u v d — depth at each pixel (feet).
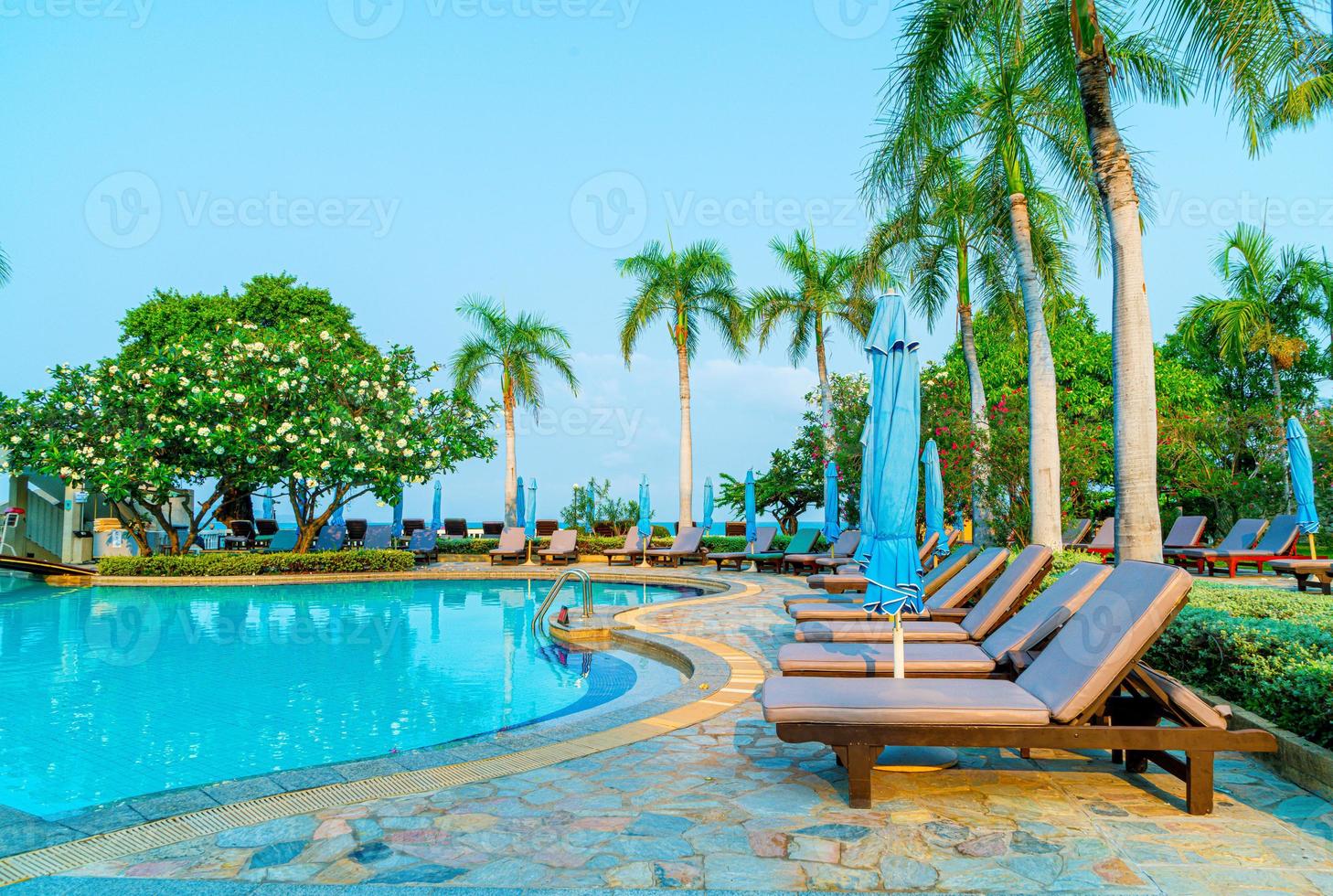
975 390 51.47
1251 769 13.46
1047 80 32.60
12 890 9.17
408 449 58.70
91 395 56.70
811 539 58.95
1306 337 73.97
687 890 9.10
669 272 75.00
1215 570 49.70
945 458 47.65
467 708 20.94
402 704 21.38
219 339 59.16
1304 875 9.35
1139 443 22.59
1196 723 11.58
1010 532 43.32
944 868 9.66
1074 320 81.05
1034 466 34.19
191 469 56.18
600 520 91.09
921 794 12.44
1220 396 83.20
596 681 24.21
